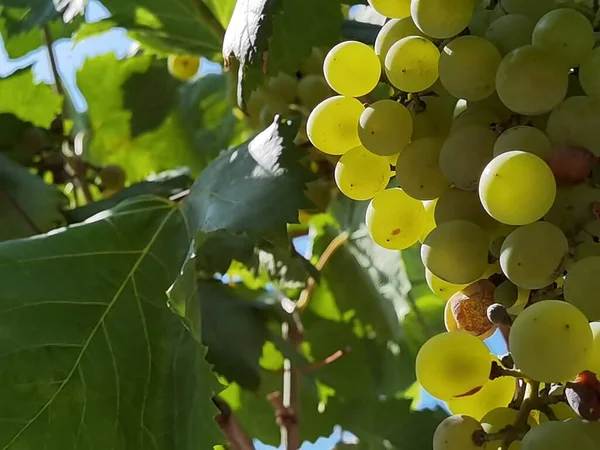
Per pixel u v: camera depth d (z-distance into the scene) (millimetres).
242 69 271
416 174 218
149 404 279
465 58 205
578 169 182
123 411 274
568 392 163
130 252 303
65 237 297
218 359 353
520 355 162
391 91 252
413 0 215
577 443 158
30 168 420
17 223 367
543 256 178
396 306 399
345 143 235
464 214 208
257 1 259
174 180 398
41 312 276
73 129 463
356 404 411
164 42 408
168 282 302
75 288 287
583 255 188
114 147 475
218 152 464
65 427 264
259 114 344
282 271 372
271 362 432
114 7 394
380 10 236
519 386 197
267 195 279
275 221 273
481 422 193
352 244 416
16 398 260
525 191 174
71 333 277
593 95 193
